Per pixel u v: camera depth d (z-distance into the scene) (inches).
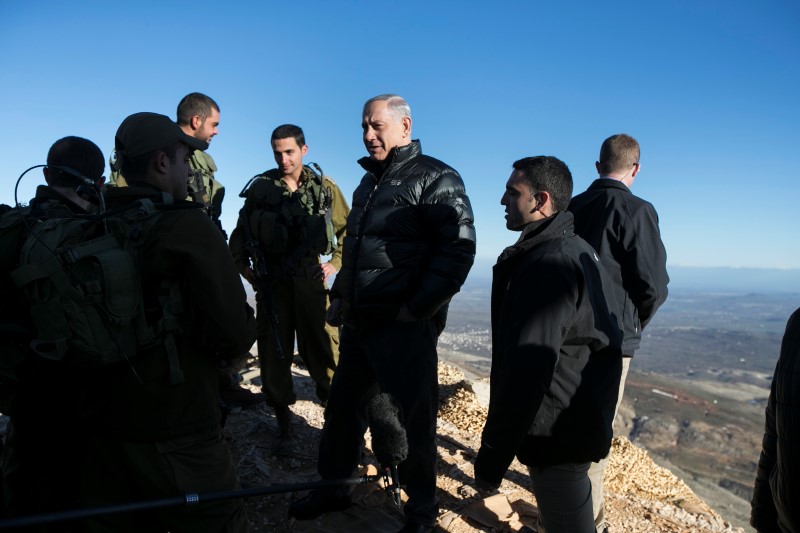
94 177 89.8
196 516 76.4
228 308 74.6
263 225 147.3
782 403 65.4
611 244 124.3
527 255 89.5
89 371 73.9
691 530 155.1
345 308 118.2
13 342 73.8
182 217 73.3
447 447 180.2
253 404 183.8
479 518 132.2
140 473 73.8
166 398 73.8
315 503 122.6
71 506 81.4
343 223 163.3
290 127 151.9
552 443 88.1
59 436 81.8
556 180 91.0
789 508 65.1
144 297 71.4
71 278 67.5
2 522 61.1
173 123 82.4
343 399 122.3
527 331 82.0
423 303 106.5
